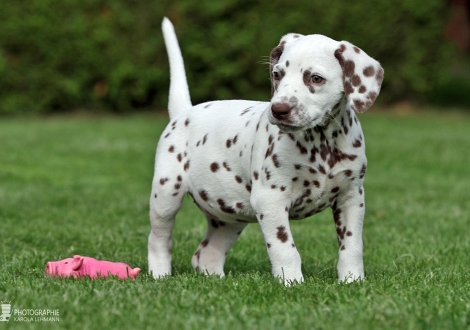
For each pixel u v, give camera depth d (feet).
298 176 22.24
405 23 90.12
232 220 25.16
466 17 131.54
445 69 93.50
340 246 23.45
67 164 56.54
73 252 29.96
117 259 29.25
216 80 84.53
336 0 85.71
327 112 21.63
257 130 23.16
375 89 21.67
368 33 88.02
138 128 75.15
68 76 83.20
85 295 20.80
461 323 18.53
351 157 22.34
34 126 75.46
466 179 52.08
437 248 31.40
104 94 84.07
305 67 21.47
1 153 60.03
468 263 28.68
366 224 37.65
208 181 24.57
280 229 22.45
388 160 59.67
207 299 20.45
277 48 23.18
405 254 30.25
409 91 93.97
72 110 85.81
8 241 31.83
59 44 81.25
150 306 19.72
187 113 26.03
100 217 38.32
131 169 55.36
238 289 21.65
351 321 18.58
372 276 24.20
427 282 23.35
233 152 23.93
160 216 25.59
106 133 71.51
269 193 22.41
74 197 44.32
